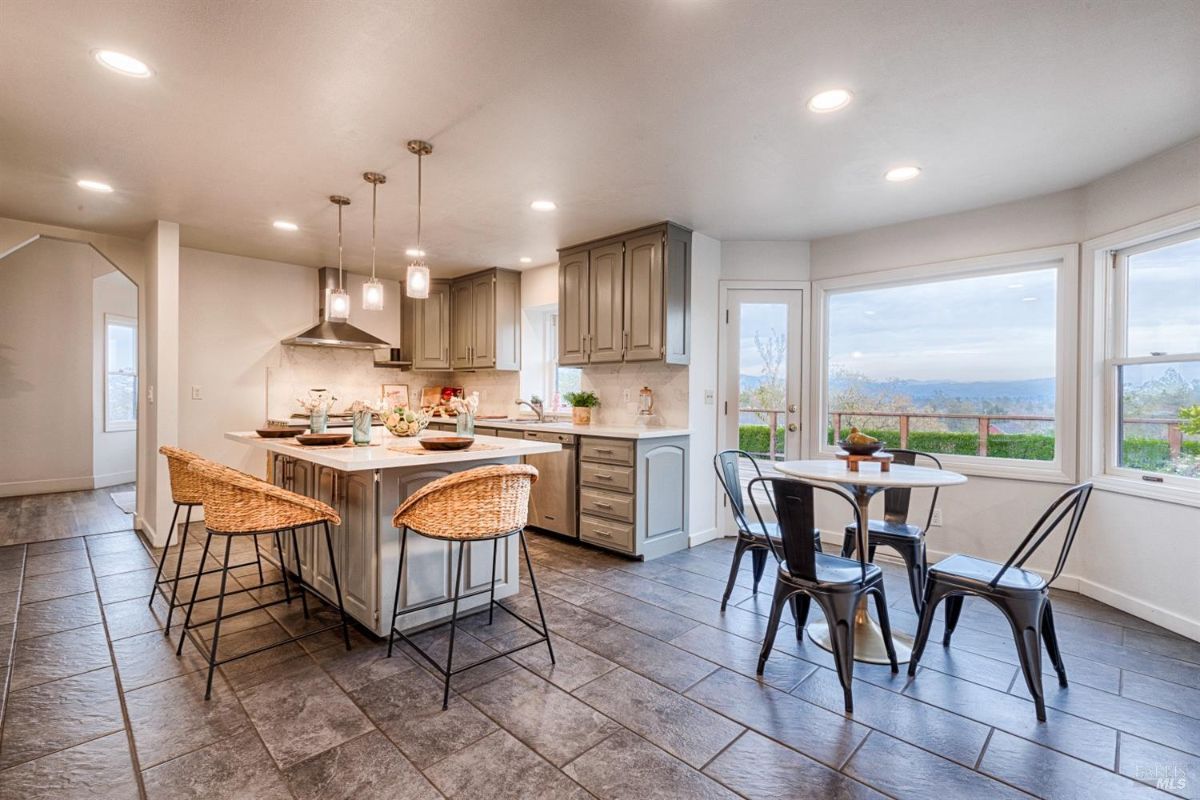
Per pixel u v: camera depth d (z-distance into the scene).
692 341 4.09
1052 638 2.15
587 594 3.13
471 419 2.75
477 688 2.13
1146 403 2.90
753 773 1.66
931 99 2.23
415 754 1.74
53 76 2.07
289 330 5.22
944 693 2.11
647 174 3.01
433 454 2.45
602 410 4.70
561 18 1.74
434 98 2.23
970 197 3.32
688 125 2.46
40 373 6.07
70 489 6.24
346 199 3.40
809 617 2.86
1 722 1.89
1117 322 3.05
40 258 6.08
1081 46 1.88
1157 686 2.16
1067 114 2.34
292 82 2.12
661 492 3.90
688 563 3.72
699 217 3.75
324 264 5.22
